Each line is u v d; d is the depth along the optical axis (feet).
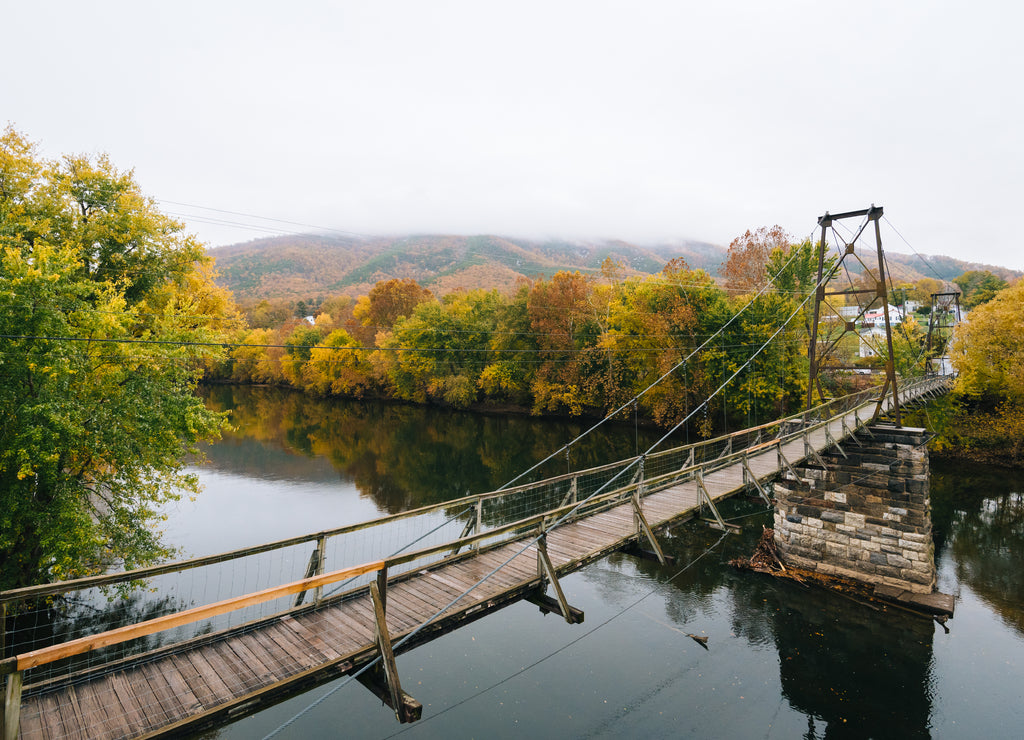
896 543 53.93
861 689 39.27
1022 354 97.96
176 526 67.46
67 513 35.06
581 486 88.74
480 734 32.53
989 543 67.36
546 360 153.38
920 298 235.20
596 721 34.37
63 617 43.34
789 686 39.34
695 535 68.54
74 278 43.62
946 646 44.78
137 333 51.37
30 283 33.42
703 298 121.90
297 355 234.58
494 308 183.93
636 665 40.78
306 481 90.43
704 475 51.37
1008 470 97.35
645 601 51.49
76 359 36.04
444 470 98.94
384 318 242.37
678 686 38.55
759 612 49.73
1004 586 56.03
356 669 20.15
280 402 210.38
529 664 40.32
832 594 53.16
